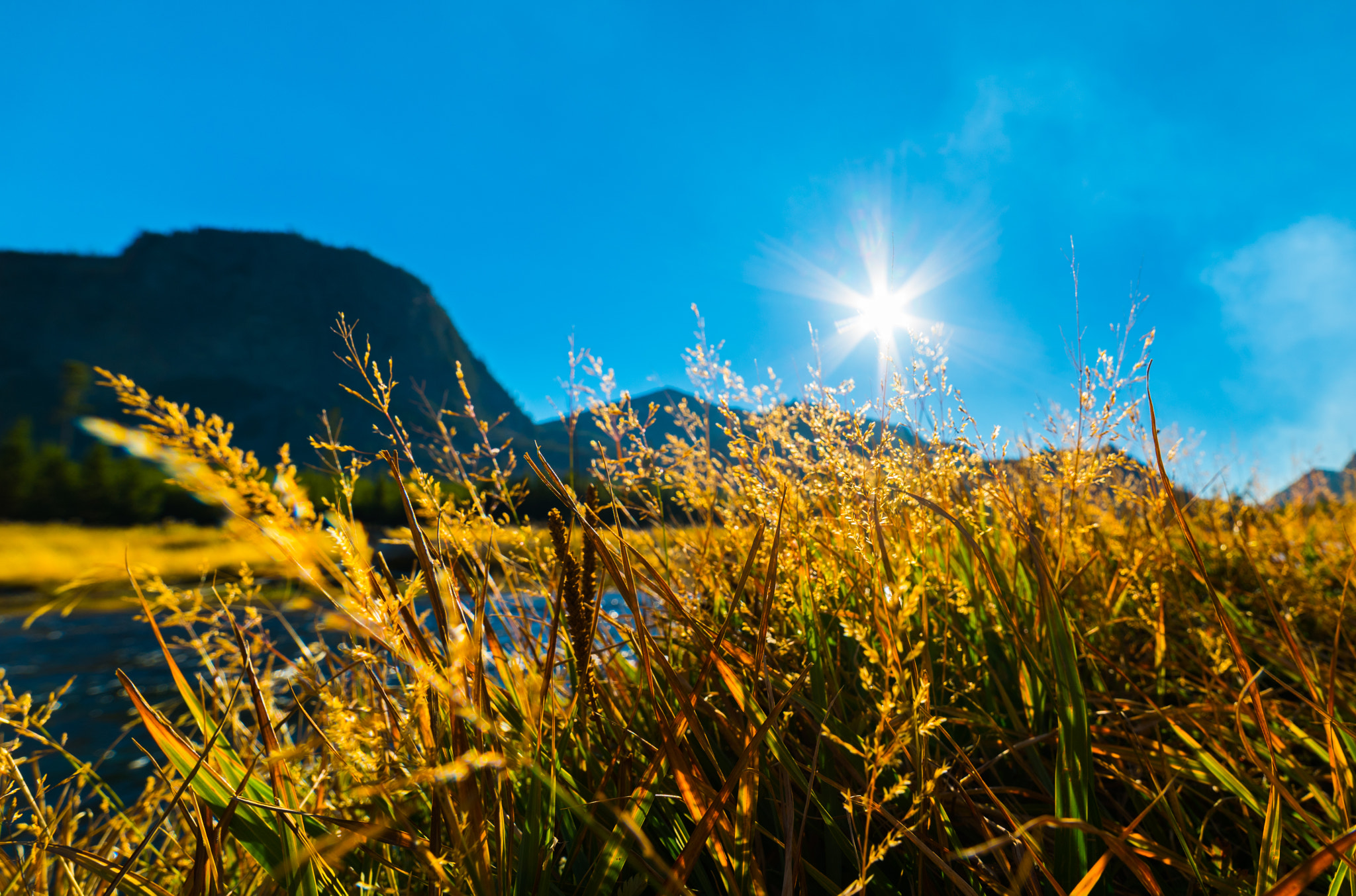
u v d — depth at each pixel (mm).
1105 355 1485
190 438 670
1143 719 1412
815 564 1485
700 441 1674
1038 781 1143
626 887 834
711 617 1411
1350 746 1127
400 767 860
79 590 808
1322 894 1051
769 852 1120
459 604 807
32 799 1107
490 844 872
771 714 833
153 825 1346
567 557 952
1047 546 1649
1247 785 1197
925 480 1564
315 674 1065
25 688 8062
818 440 1413
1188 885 1077
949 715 1202
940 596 1480
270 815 820
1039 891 893
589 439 1563
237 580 898
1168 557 1647
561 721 1066
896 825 849
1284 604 2027
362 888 916
